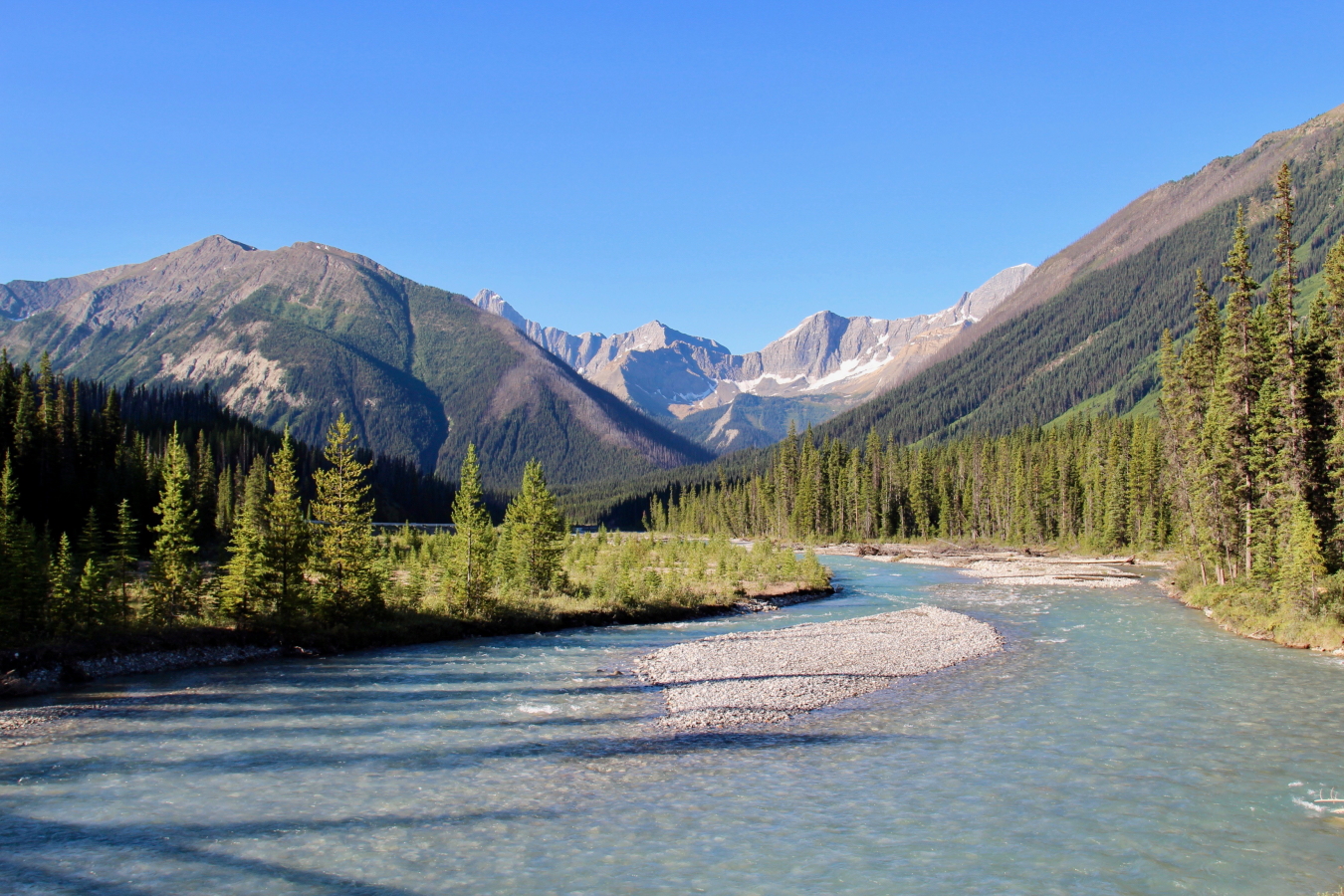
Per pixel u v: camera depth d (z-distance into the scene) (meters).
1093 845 18.47
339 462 51.12
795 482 192.25
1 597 38.75
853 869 17.31
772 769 24.19
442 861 17.72
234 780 23.02
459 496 56.22
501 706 32.03
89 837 18.89
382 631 48.44
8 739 27.03
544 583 65.25
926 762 24.72
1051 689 34.19
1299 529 45.28
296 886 16.47
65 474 101.31
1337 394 45.62
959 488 181.50
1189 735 27.06
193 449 163.00
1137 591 74.94
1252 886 16.41
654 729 28.69
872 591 78.62
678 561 94.12
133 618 45.97
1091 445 153.25
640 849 18.38
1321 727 27.81
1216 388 59.47
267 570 48.34
